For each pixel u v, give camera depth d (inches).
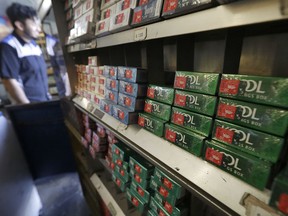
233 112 17.6
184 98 22.5
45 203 90.6
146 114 29.3
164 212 27.1
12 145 76.9
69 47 57.2
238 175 17.1
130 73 29.8
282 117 14.3
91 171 66.8
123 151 36.1
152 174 30.5
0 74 96.0
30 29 98.2
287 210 12.7
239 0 14.1
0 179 58.4
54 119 99.2
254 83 15.7
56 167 111.0
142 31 24.5
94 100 46.8
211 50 31.4
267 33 24.3
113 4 32.6
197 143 20.7
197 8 17.1
